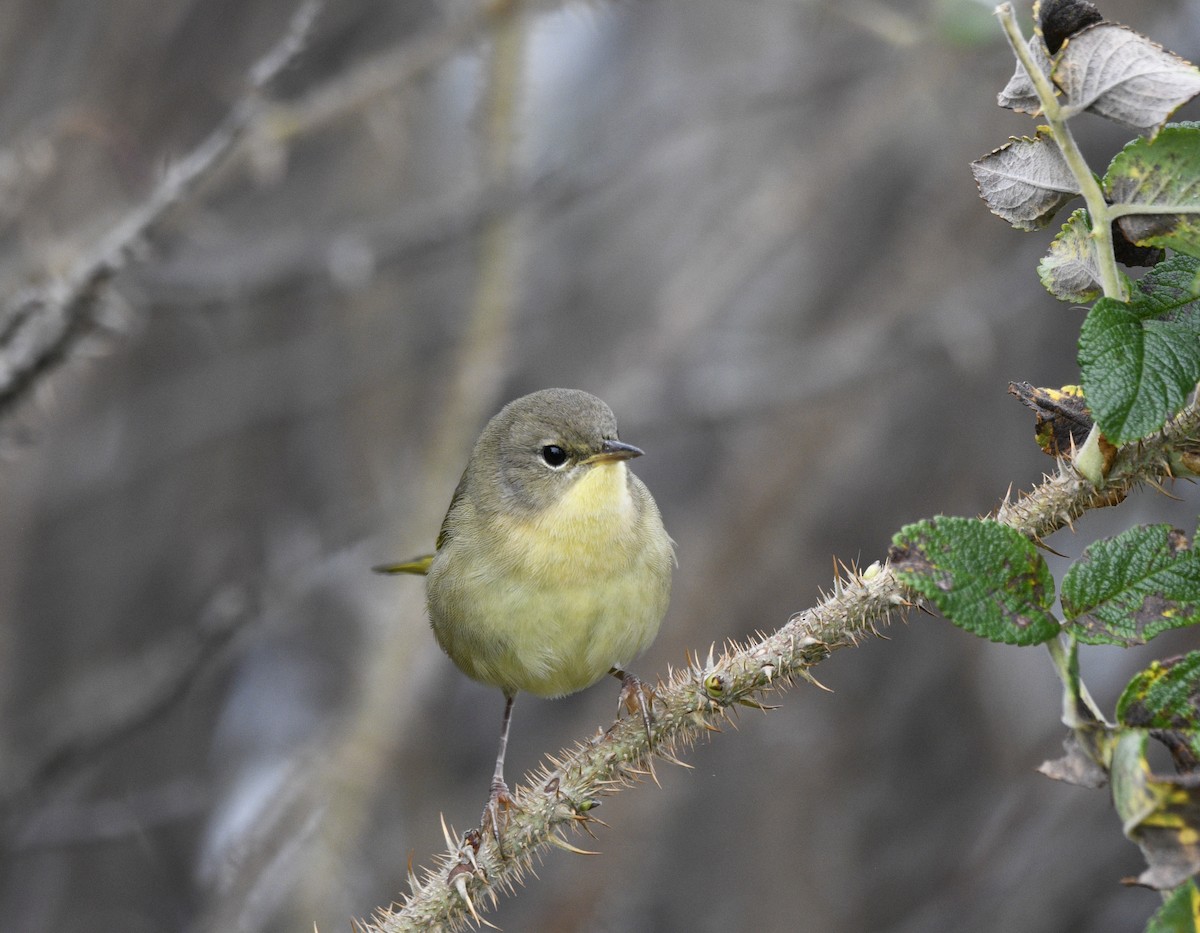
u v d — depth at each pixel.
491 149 10.31
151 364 15.27
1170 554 3.79
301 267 12.47
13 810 10.94
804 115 15.07
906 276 13.04
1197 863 3.32
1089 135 12.88
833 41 14.28
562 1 9.87
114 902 14.04
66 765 10.85
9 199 9.55
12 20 11.65
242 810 13.67
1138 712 3.62
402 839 12.91
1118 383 3.72
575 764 5.07
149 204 7.80
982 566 3.76
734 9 15.76
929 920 12.52
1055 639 3.79
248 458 15.40
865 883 13.34
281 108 9.46
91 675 13.85
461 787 14.05
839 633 4.75
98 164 11.43
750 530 12.22
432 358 14.41
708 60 15.72
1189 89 3.68
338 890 9.58
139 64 12.50
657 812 10.84
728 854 13.43
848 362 12.82
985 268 13.48
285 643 14.82
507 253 10.28
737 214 14.07
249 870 9.79
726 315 15.09
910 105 13.34
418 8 14.26
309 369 15.28
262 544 14.98
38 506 13.74
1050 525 4.16
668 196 15.94
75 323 7.85
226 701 14.80
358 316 14.67
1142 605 3.77
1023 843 12.80
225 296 12.17
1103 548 3.82
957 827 13.43
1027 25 9.98
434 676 10.23
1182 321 3.95
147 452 14.87
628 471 7.79
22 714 13.83
